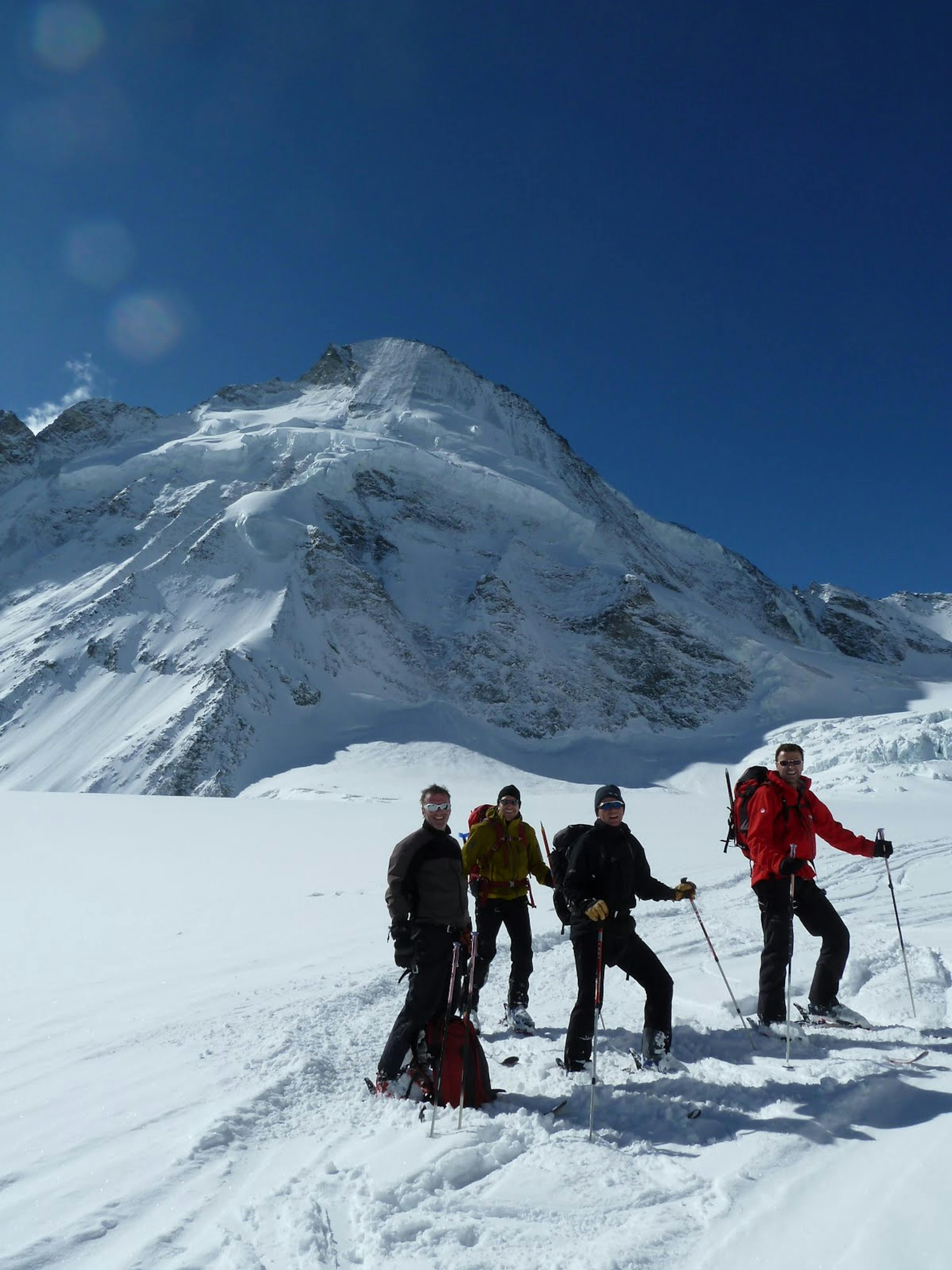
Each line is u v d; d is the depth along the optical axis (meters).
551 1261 2.67
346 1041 5.14
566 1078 4.42
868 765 40.75
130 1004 6.43
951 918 8.66
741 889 10.86
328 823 22.34
